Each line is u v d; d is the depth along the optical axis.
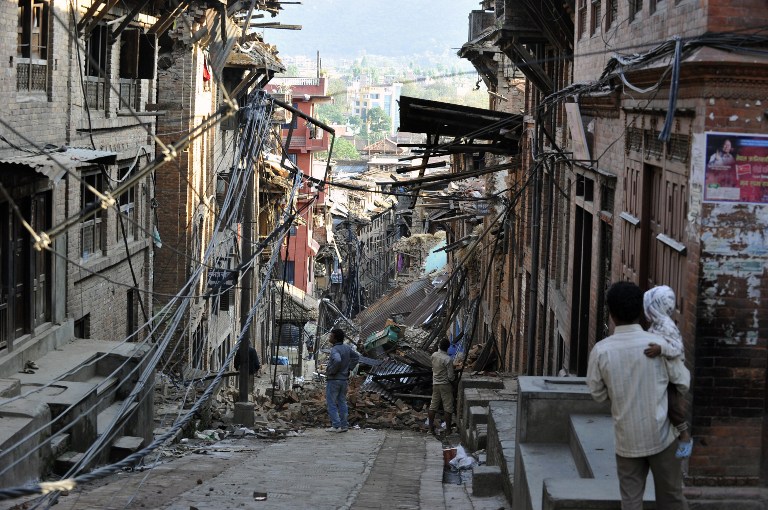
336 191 87.31
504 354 31.64
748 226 9.36
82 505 10.50
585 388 11.02
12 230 15.66
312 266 64.44
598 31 16.95
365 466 15.20
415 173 77.25
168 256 27.78
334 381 20.78
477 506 11.55
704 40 9.37
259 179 37.19
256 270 39.19
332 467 14.95
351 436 20.06
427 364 26.39
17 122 15.57
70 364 16.27
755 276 9.37
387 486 13.21
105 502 10.79
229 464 14.93
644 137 12.20
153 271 27.77
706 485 9.45
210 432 19.36
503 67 33.50
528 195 26.55
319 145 62.97
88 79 19.53
